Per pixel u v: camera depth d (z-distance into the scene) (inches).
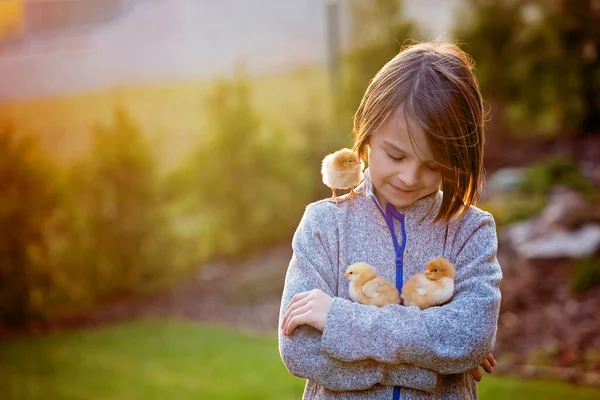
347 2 298.5
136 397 186.4
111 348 233.5
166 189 287.3
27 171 262.2
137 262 279.0
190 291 277.4
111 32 290.0
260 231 296.2
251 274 280.7
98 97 285.4
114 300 275.4
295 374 64.8
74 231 270.2
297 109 300.0
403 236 68.5
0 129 267.0
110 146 277.6
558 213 243.6
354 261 68.2
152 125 289.0
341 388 63.7
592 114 299.0
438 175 65.2
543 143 301.0
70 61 283.3
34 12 281.4
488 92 298.7
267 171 296.7
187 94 295.9
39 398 192.7
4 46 275.9
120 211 277.9
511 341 200.7
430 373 63.2
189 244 289.4
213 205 294.2
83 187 272.8
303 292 65.7
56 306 266.2
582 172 273.4
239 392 183.9
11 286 259.3
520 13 292.5
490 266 66.7
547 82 295.4
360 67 296.4
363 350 62.2
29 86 276.8
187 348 227.6
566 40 289.6
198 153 293.6
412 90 63.4
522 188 269.6
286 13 303.9
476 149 66.0
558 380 178.5
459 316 63.0
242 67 298.8
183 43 297.9
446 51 67.8
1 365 221.6
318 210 70.6
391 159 64.4
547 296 214.7
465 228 68.6
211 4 301.7
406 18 299.3
